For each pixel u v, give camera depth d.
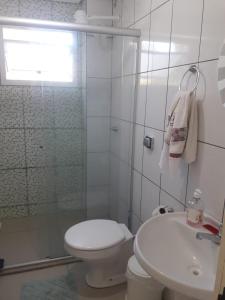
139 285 1.51
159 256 1.12
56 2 2.47
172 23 1.49
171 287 0.86
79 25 1.85
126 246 1.85
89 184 2.42
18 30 2.37
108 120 2.36
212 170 1.21
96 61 2.22
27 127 2.63
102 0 2.42
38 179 2.76
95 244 1.65
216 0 1.14
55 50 2.21
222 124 1.13
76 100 2.34
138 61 1.98
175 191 1.54
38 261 2.08
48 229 2.29
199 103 1.27
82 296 1.78
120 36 2.11
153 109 1.78
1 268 1.98
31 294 1.78
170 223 1.26
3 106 2.54
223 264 0.58
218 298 0.60
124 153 2.32
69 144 2.36
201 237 1.06
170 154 1.30
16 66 2.48
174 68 1.49
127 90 2.18
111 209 2.50
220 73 1.08
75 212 2.40
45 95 2.28
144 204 2.01
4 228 2.62
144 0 1.83
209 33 1.19
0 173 2.66
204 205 1.27
